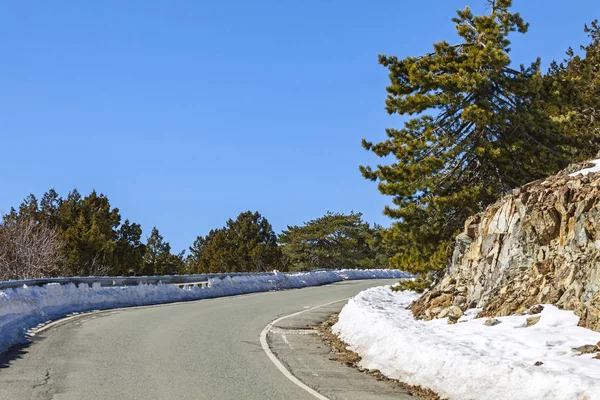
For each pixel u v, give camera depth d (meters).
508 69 22.61
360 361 12.23
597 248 11.80
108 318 17.70
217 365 11.20
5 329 13.59
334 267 69.69
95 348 12.48
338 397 9.09
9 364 10.56
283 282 36.91
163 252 62.75
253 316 19.81
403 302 19.47
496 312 13.41
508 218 15.02
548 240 13.59
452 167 22.09
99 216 44.12
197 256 74.69
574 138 22.72
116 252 44.34
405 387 9.95
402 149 21.62
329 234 70.50
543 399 7.82
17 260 35.19
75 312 18.98
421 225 21.58
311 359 12.34
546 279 12.97
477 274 15.11
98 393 8.79
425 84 21.72
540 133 22.39
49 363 10.77
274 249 61.66
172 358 11.70
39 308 17.47
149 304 23.47
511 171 21.91
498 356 9.78
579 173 14.88
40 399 8.36
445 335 11.88
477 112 20.41
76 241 39.00
